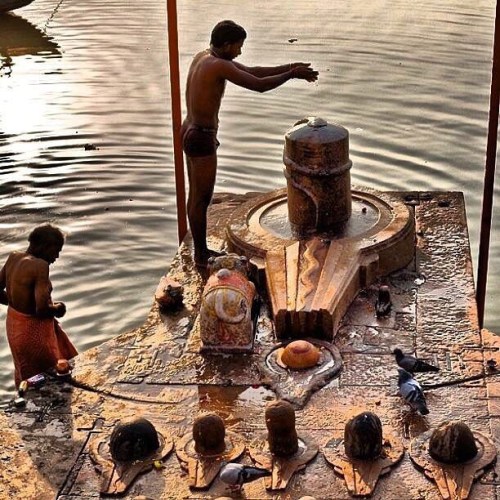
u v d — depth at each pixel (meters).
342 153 9.40
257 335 8.48
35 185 14.66
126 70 19.45
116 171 15.05
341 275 8.74
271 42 20.22
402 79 17.80
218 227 10.67
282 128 16.19
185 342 8.44
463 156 14.88
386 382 7.76
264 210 10.15
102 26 22.59
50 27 22.81
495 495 6.51
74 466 7.00
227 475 6.50
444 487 6.57
